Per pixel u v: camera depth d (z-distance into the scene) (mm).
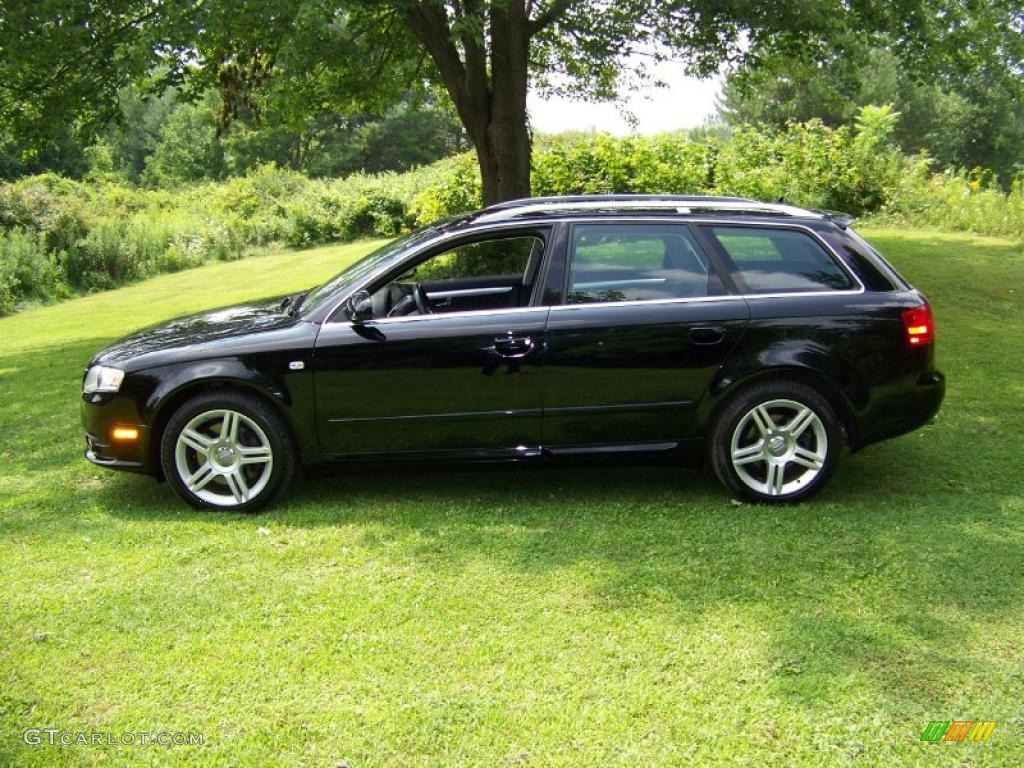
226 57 11117
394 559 4383
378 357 4938
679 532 4645
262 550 4535
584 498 5203
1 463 6352
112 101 11602
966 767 2822
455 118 16547
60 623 3793
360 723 3072
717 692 3215
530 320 4949
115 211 30016
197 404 4973
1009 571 4129
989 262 14250
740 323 4934
